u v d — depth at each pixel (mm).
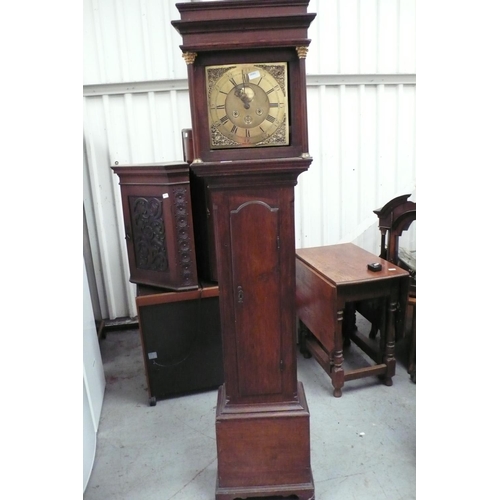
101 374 2141
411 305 2176
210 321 2029
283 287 1317
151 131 2482
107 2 2279
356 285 1910
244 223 1263
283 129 1196
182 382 2076
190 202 1871
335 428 1823
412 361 2131
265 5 1088
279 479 1444
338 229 2787
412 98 2662
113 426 1909
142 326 1954
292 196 1258
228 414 1396
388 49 2547
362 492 1499
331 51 2488
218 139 1189
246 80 1157
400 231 2264
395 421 1861
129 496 1530
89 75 2359
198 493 1534
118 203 2568
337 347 1972
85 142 2451
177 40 2371
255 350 1362
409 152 2754
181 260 1916
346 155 2678
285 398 1410
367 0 2441
